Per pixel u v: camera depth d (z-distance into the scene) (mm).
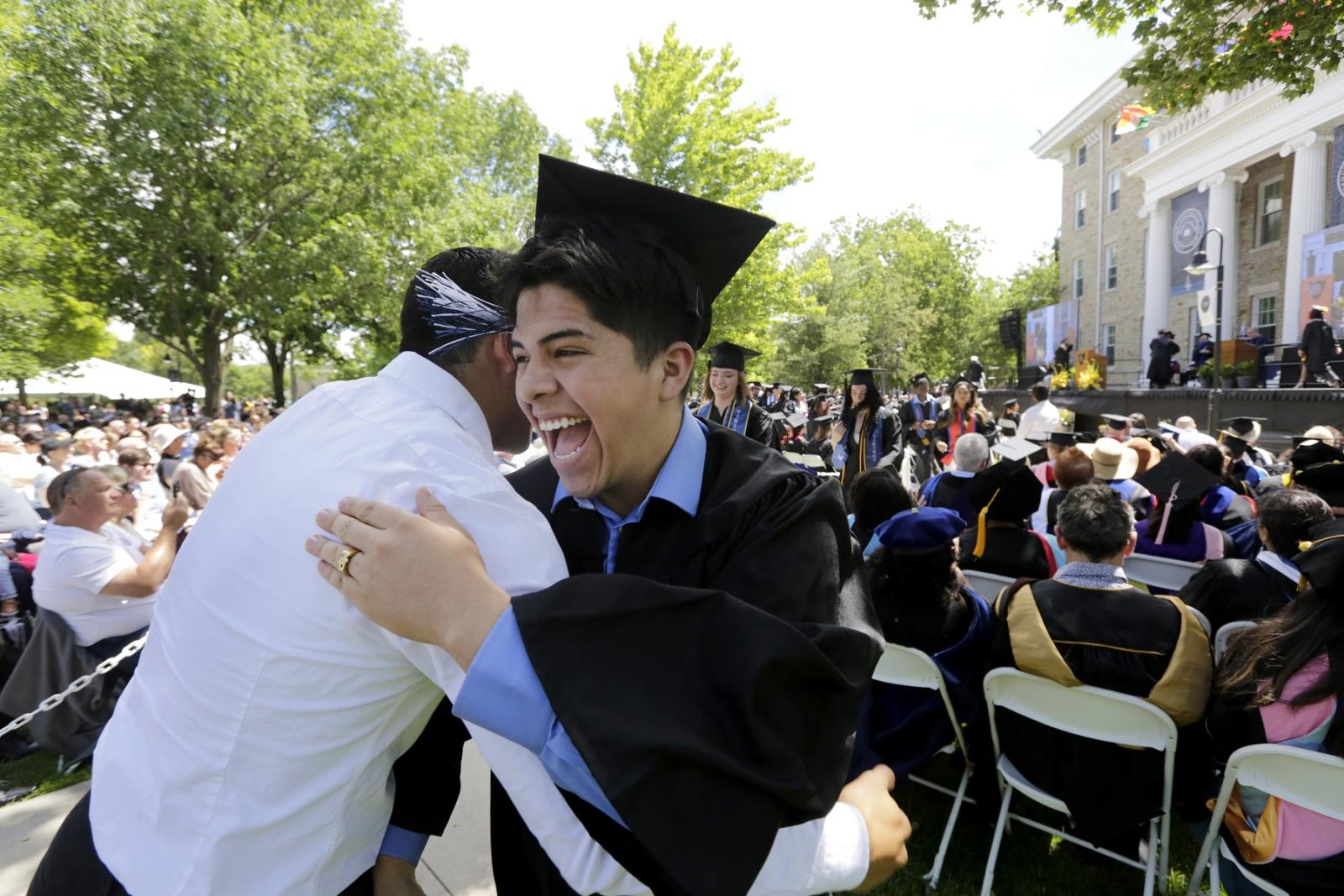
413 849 1079
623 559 1106
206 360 21859
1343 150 13711
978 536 3373
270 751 852
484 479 911
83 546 3375
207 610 875
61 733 3414
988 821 2973
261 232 20391
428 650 794
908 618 2707
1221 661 2168
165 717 907
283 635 832
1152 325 20828
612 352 926
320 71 20656
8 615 3904
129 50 17281
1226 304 18344
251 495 903
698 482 1098
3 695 3482
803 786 727
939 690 2658
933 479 5020
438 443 928
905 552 2682
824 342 35125
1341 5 4664
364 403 984
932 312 40688
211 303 19844
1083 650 2324
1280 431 12172
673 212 1049
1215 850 2332
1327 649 1906
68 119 17125
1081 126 25172
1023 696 2461
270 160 19641
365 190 21188
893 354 39094
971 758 2889
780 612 916
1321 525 2068
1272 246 17516
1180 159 19234
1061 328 26094
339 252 19609
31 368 16453
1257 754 1958
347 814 917
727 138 16562
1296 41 4980
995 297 45719
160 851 880
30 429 10109
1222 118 17125
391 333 25484
